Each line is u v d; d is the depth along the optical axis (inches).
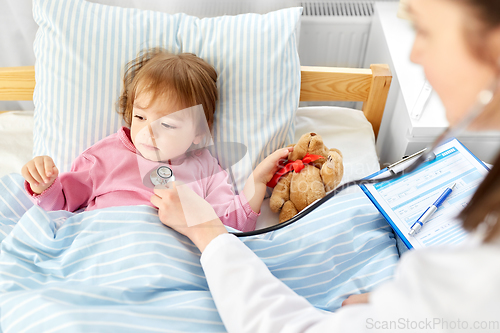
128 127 39.9
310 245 31.8
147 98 35.0
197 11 48.8
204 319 25.7
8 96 45.0
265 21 40.4
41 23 39.6
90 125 40.2
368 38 52.9
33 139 46.2
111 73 39.3
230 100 39.7
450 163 32.4
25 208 37.6
